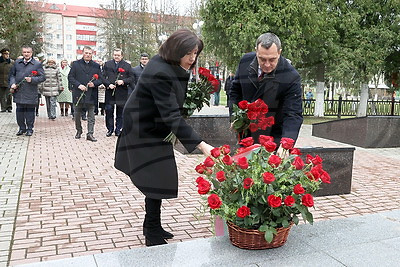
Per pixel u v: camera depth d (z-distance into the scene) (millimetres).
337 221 2945
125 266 2184
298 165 2361
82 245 3238
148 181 2762
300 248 2449
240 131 3000
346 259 2326
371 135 7969
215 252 2367
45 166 5906
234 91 3283
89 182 5098
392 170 6328
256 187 2303
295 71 3020
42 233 3457
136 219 3842
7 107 12859
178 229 3621
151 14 25734
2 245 3193
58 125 10484
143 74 2604
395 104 8859
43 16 38906
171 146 2830
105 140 8359
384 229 2791
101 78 8062
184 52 2500
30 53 8305
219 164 2438
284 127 3008
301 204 2340
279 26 5984
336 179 4812
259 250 2408
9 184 4914
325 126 7023
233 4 7461
